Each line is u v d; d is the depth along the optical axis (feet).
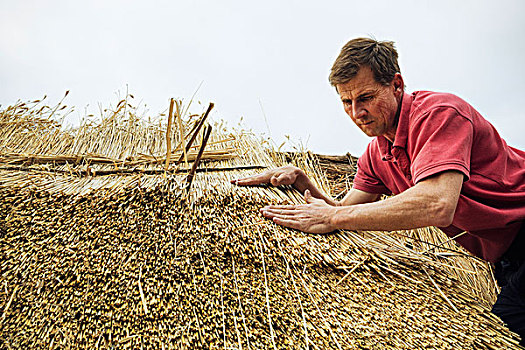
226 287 4.35
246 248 4.80
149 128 8.77
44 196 5.26
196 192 5.68
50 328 3.98
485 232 5.36
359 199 7.42
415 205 4.70
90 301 4.15
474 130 5.18
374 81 5.42
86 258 4.51
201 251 4.70
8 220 4.86
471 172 5.21
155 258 4.55
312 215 5.42
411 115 5.39
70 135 8.25
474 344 4.30
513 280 5.26
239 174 6.88
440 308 4.70
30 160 6.77
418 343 4.17
